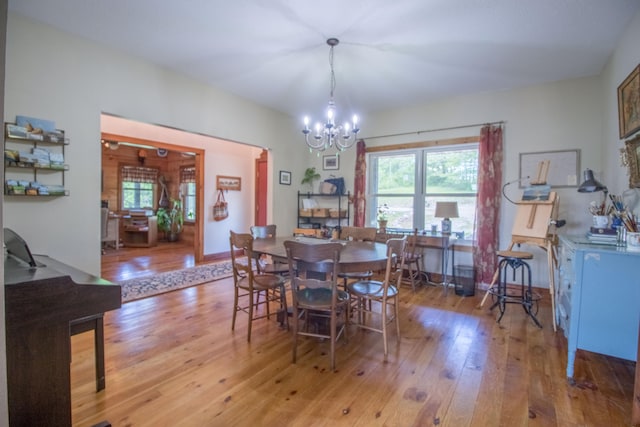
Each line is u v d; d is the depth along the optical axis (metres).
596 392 1.93
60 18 2.61
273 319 3.02
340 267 2.28
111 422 1.63
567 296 2.39
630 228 2.29
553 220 3.20
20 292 1.29
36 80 2.66
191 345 2.48
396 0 2.29
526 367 2.21
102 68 3.05
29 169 2.67
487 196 4.05
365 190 5.10
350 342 2.59
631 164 2.47
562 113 3.72
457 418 1.69
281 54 3.20
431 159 4.66
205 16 2.55
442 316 3.19
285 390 1.92
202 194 5.70
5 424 0.92
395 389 1.95
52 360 1.38
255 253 2.73
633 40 2.49
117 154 7.45
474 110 4.25
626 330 1.95
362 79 3.80
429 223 4.66
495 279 3.46
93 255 3.04
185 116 3.74
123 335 2.63
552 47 2.95
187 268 5.05
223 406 1.77
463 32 2.72
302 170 5.62
